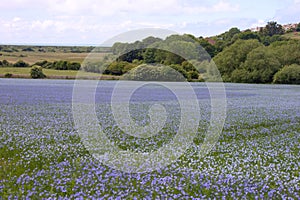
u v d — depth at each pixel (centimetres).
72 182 880
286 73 6944
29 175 952
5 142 1363
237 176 986
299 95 4359
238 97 3956
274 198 824
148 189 838
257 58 7175
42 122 1908
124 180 901
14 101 2972
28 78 6719
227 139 1634
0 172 984
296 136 1730
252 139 1641
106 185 866
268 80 7125
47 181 888
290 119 2305
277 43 8531
